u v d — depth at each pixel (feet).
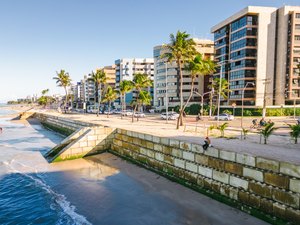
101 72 244.01
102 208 48.32
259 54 222.28
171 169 64.64
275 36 225.15
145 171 71.67
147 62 406.00
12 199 54.19
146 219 43.37
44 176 69.41
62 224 42.65
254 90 224.53
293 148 53.93
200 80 296.30
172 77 301.22
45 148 113.39
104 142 94.84
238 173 46.19
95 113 281.33
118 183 62.08
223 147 54.65
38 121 271.49
